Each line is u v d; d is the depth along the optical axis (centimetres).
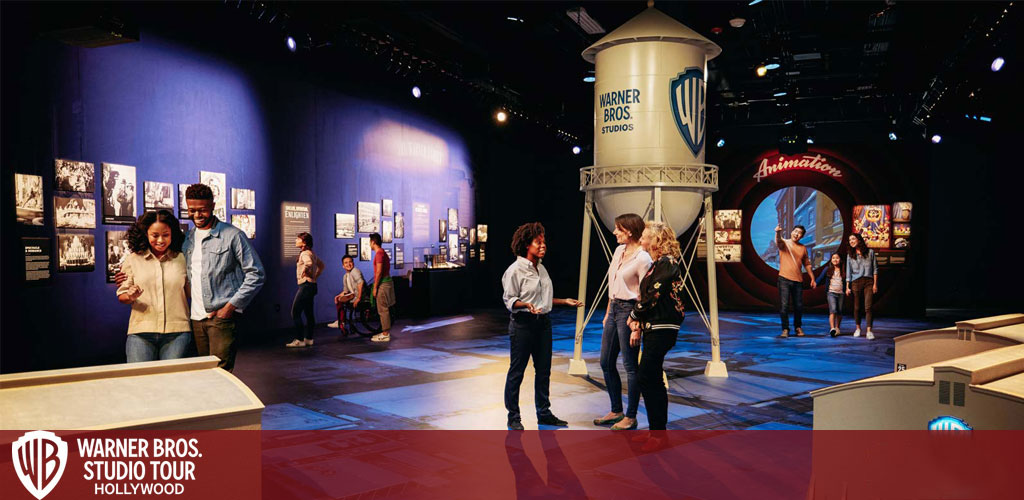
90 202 863
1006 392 220
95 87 872
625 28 732
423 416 580
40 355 795
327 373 793
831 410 268
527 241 521
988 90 1485
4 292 752
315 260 1034
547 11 1144
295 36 1152
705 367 841
